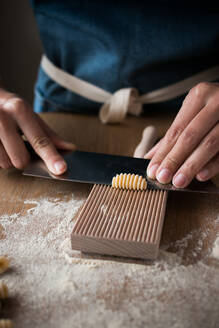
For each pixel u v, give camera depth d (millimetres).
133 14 558
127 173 435
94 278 338
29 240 375
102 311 312
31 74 948
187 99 429
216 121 405
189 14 552
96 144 540
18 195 433
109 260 353
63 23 579
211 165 412
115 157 469
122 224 359
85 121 611
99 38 574
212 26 552
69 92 616
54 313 311
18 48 907
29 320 306
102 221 362
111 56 577
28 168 447
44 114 635
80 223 359
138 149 499
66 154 473
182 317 308
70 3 569
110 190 405
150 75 587
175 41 560
